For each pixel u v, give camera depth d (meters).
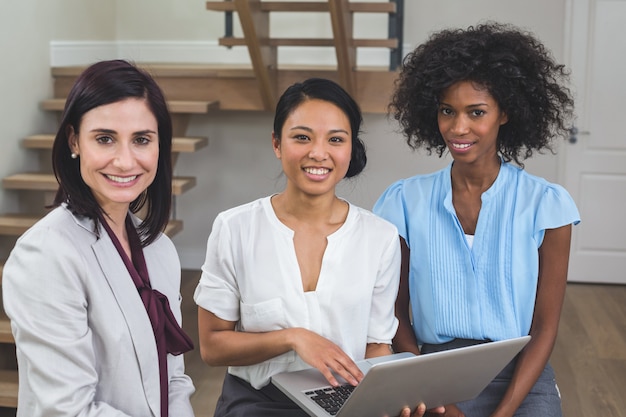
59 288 1.43
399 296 2.18
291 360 1.86
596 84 5.59
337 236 1.88
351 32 4.89
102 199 1.56
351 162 1.96
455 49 1.98
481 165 2.08
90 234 1.52
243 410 1.84
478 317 2.07
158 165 1.63
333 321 1.87
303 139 1.82
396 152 5.63
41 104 4.77
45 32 4.87
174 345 1.64
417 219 2.15
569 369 4.07
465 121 1.99
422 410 1.73
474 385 1.77
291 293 1.86
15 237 4.34
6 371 3.55
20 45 4.52
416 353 2.12
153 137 1.54
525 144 2.18
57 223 1.48
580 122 5.64
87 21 5.62
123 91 1.49
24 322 1.43
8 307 1.46
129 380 1.50
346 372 1.72
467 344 2.09
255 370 1.90
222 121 5.74
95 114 1.47
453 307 2.10
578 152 5.66
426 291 2.13
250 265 1.88
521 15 5.50
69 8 5.25
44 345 1.42
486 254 2.08
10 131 4.42
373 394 1.59
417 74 2.07
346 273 1.87
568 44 5.59
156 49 6.29
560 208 2.05
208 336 1.91
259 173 5.77
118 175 1.49
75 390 1.42
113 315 1.49
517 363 2.04
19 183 4.28
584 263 5.75
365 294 1.88
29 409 1.47
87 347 1.45
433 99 2.03
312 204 1.88
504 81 1.98
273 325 1.87
